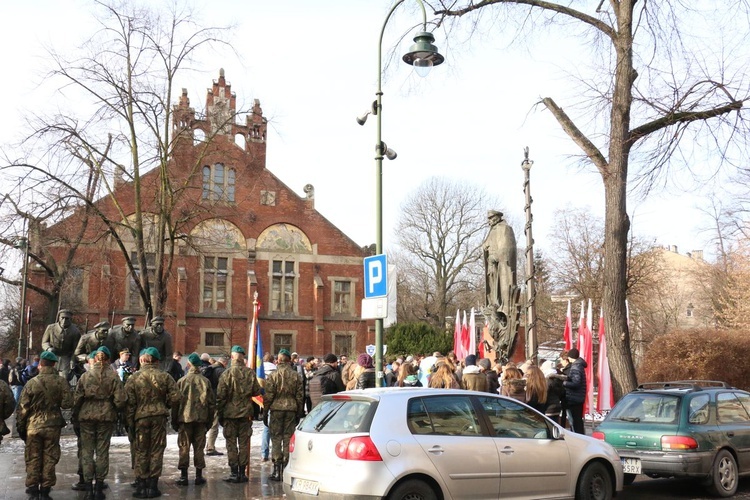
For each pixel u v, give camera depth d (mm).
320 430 8320
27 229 23859
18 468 13000
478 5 17359
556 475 9031
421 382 17344
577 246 48625
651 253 44844
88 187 25141
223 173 43594
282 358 12055
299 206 45594
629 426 11305
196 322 42188
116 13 24266
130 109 24938
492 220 20469
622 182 16125
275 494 10695
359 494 7629
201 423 11359
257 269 44062
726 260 47500
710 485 10836
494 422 8781
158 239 26641
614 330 16094
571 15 16812
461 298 62156
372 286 12492
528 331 19953
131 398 10414
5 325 49625
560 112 16984
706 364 25094
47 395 9859
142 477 10359
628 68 16016
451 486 8125
